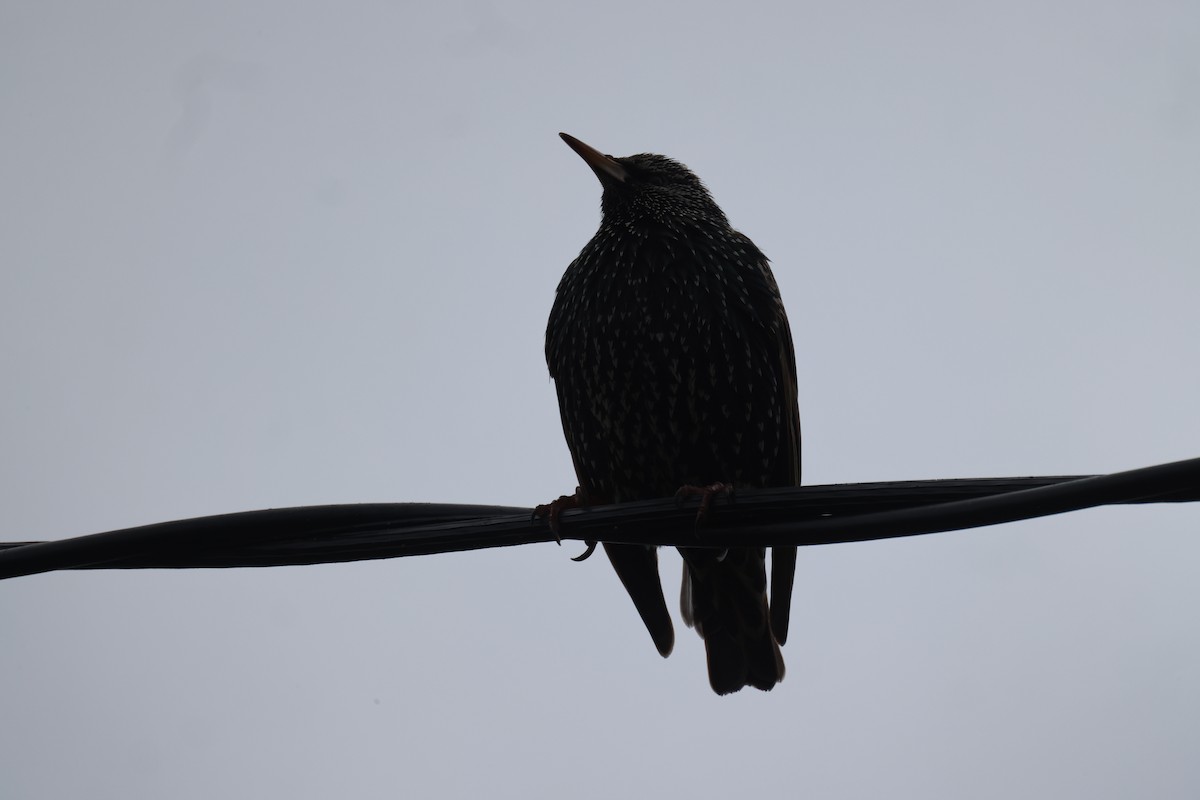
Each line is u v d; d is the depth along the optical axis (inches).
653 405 414.0
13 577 313.0
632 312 414.9
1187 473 257.9
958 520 284.5
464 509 324.2
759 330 421.1
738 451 418.3
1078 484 268.4
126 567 318.0
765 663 429.7
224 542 314.2
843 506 301.6
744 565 421.7
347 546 319.0
